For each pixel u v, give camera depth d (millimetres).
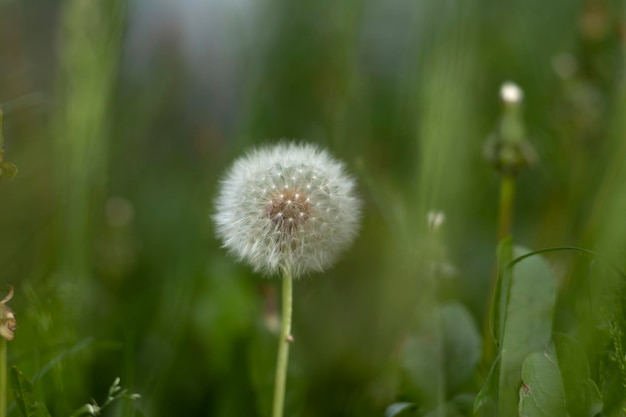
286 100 874
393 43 940
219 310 704
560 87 802
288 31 909
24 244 705
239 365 678
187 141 916
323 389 699
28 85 823
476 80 811
